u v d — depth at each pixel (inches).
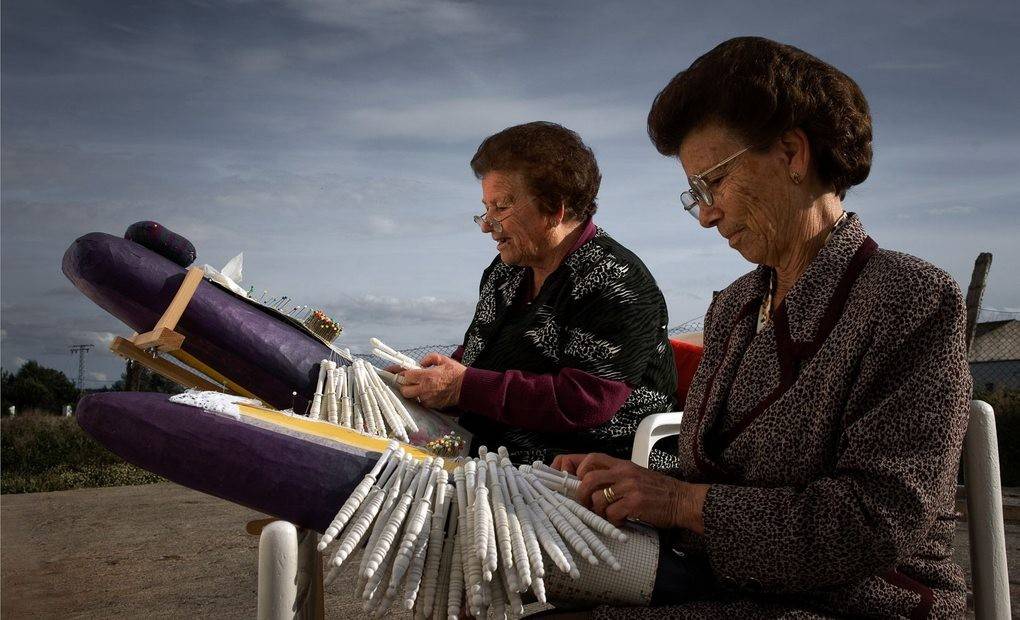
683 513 43.9
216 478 43.3
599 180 78.4
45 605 148.6
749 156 44.6
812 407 42.6
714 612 42.8
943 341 39.8
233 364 66.4
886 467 39.2
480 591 39.4
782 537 40.5
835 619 42.6
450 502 43.9
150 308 64.5
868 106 45.9
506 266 83.7
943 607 42.8
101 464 400.8
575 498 46.5
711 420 47.8
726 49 45.7
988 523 53.6
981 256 290.5
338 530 41.1
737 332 48.8
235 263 72.7
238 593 155.7
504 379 71.6
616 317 72.9
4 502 289.6
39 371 1011.3
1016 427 335.3
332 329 73.0
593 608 45.2
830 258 43.8
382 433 65.4
